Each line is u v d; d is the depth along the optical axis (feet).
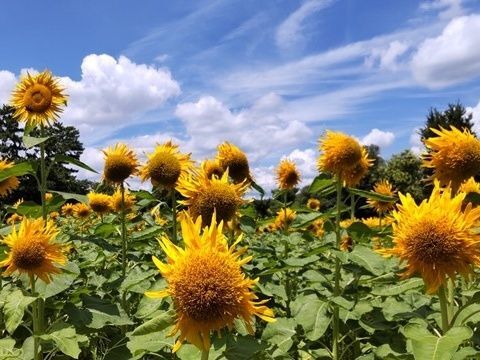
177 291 2.26
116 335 3.94
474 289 3.53
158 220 6.53
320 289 4.25
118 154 4.88
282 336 3.27
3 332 3.95
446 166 3.27
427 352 2.34
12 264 3.45
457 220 2.58
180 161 4.54
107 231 5.05
